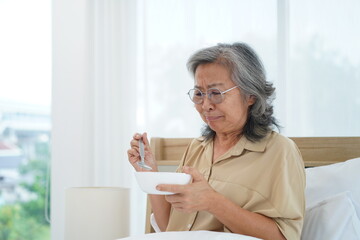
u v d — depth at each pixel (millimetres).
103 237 1861
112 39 2547
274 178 1370
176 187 1154
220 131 1482
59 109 2623
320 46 2221
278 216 1294
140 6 2543
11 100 3191
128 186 2486
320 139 1817
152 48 2504
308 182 1651
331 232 1417
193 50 2430
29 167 3352
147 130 2471
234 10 2361
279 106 2252
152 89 2492
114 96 2535
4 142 3297
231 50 1416
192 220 1492
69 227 1896
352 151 1759
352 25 2182
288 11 2277
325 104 2201
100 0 2562
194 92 1454
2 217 3426
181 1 2473
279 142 1427
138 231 2465
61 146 2613
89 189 1878
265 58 2297
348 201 1451
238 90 1416
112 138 2531
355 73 2166
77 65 2613
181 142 2123
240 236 1170
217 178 1479
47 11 3029
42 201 3410
